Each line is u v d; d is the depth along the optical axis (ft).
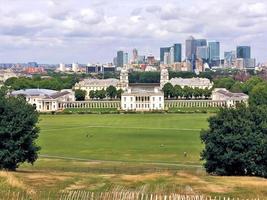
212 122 457.27
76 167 522.88
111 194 285.84
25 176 355.36
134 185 329.52
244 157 429.79
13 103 466.70
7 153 441.27
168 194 291.38
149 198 279.28
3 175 309.42
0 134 442.91
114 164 556.51
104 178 355.15
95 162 575.38
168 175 365.61
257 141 430.20
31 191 287.69
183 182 340.39
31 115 464.65
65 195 283.38
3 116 449.06
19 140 448.65
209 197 294.25
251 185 345.31
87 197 278.26
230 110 463.42
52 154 647.15
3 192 278.87
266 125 440.04
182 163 571.28
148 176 359.66
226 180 362.33
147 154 641.81
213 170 449.89
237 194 314.14
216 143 446.19
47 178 349.82
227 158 431.43
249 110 465.47
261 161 431.84
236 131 442.50
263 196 313.73
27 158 466.29
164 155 631.97
